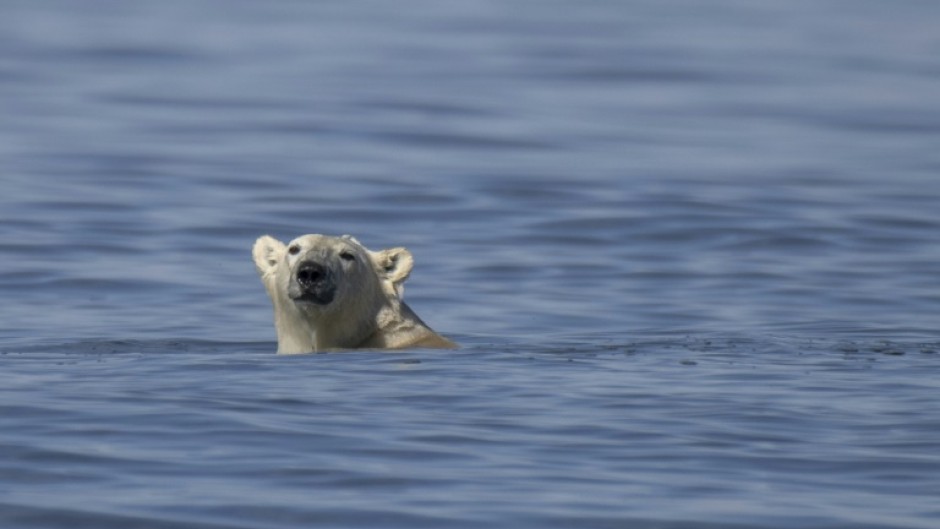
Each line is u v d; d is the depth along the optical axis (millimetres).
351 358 29469
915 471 20734
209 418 23359
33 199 51219
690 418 23812
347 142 66125
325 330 31500
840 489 19938
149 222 48281
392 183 55844
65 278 40625
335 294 30984
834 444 22172
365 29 115188
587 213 50562
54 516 18688
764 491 19844
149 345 32531
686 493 19734
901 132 71062
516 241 46719
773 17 129250
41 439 22000
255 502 19234
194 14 124875
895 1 148375
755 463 21188
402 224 49125
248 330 35219
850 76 92250
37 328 34688
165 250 44625
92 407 24047
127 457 21156
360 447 21781
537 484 20094
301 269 30688
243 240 46406
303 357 29688
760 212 50781
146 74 88750
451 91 82688
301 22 119875
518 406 24625
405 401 24906
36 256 43031
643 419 23734
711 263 43750
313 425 23062
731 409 24438
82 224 47500
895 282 41031
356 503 19188
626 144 66500
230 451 21516
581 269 42906
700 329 34844
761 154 64062
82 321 35750
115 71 89688
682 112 76938
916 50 107438
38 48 98812
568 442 22266
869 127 72688
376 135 68000
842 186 56219
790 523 18531
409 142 66250
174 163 59688
